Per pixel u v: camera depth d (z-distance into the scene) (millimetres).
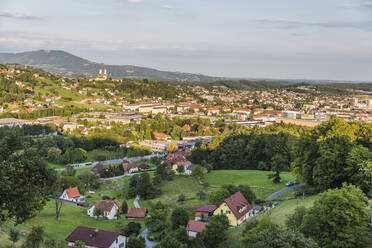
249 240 51531
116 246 70812
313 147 87812
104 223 92688
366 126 86562
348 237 44812
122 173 159875
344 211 46406
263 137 167750
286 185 109625
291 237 40531
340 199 47438
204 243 66938
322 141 82812
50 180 38688
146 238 81062
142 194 120312
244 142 171625
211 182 135625
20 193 34438
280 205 81500
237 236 67188
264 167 152250
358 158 72250
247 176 136875
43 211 96188
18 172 35312
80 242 66875
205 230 67938
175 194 121750
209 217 81938
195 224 75125
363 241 46281
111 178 152000
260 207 91188
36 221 84000
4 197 33938
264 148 160875
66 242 71438
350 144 77938
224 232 68438
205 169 152250
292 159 143000
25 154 37344
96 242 69188
